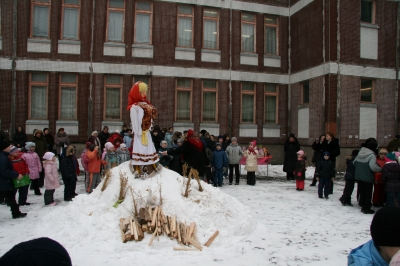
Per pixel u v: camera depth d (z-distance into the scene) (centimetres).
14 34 1658
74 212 618
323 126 1691
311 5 1806
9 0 1658
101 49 1741
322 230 664
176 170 1016
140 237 536
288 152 1346
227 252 530
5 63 1648
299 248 557
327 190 970
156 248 524
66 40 1711
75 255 496
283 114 1973
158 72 1795
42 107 1705
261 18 1955
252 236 614
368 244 219
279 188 1152
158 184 632
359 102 1703
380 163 826
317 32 1759
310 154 1786
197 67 1850
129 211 588
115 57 1753
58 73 1708
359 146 1689
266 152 1480
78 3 1738
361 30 1720
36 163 955
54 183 842
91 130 1722
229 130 1884
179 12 1856
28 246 137
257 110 1938
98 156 951
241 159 1260
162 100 1797
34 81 1697
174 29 1822
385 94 1761
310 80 1797
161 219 565
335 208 856
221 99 1884
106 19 1753
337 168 1641
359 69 1705
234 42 1911
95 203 630
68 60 1711
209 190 685
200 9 1862
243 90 1939
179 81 1848
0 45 1647
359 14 1706
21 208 806
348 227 688
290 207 860
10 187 700
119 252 508
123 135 1391
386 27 1770
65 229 581
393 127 1773
